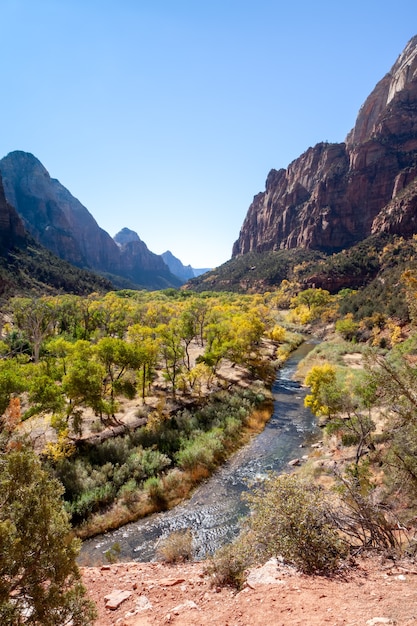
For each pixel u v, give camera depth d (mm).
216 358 32594
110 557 11898
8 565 3604
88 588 6609
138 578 7008
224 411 26266
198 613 4781
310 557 5789
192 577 6496
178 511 15945
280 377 39531
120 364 25344
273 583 5176
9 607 3455
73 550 4164
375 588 4594
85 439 20062
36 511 3930
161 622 4703
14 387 17312
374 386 8672
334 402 20203
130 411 25031
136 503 16062
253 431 24844
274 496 6727
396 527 7180
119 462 18812
